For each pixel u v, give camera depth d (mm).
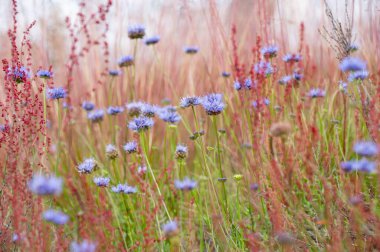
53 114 1087
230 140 1062
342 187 829
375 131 795
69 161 1051
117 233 897
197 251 887
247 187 902
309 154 801
